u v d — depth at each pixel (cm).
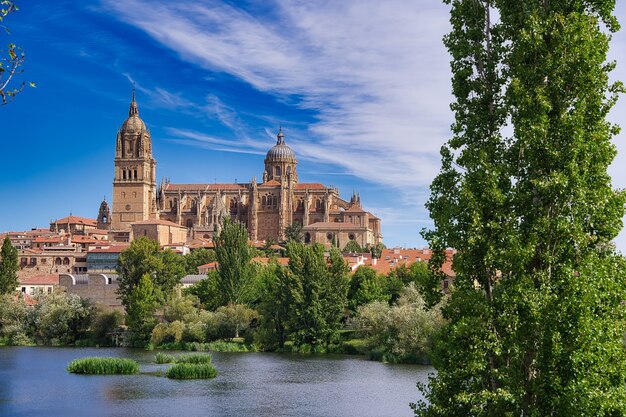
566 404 3550
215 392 9162
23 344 15038
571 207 3862
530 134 3828
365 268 16838
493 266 3978
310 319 13888
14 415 7712
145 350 14100
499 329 3925
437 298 4384
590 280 3675
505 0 4288
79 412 7875
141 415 7731
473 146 4272
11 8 2920
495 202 3966
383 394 9025
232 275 15875
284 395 8956
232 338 15075
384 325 12850
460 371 3972
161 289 16112
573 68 3844
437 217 4334
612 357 3675
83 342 14888
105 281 18712
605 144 3853
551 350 3650
